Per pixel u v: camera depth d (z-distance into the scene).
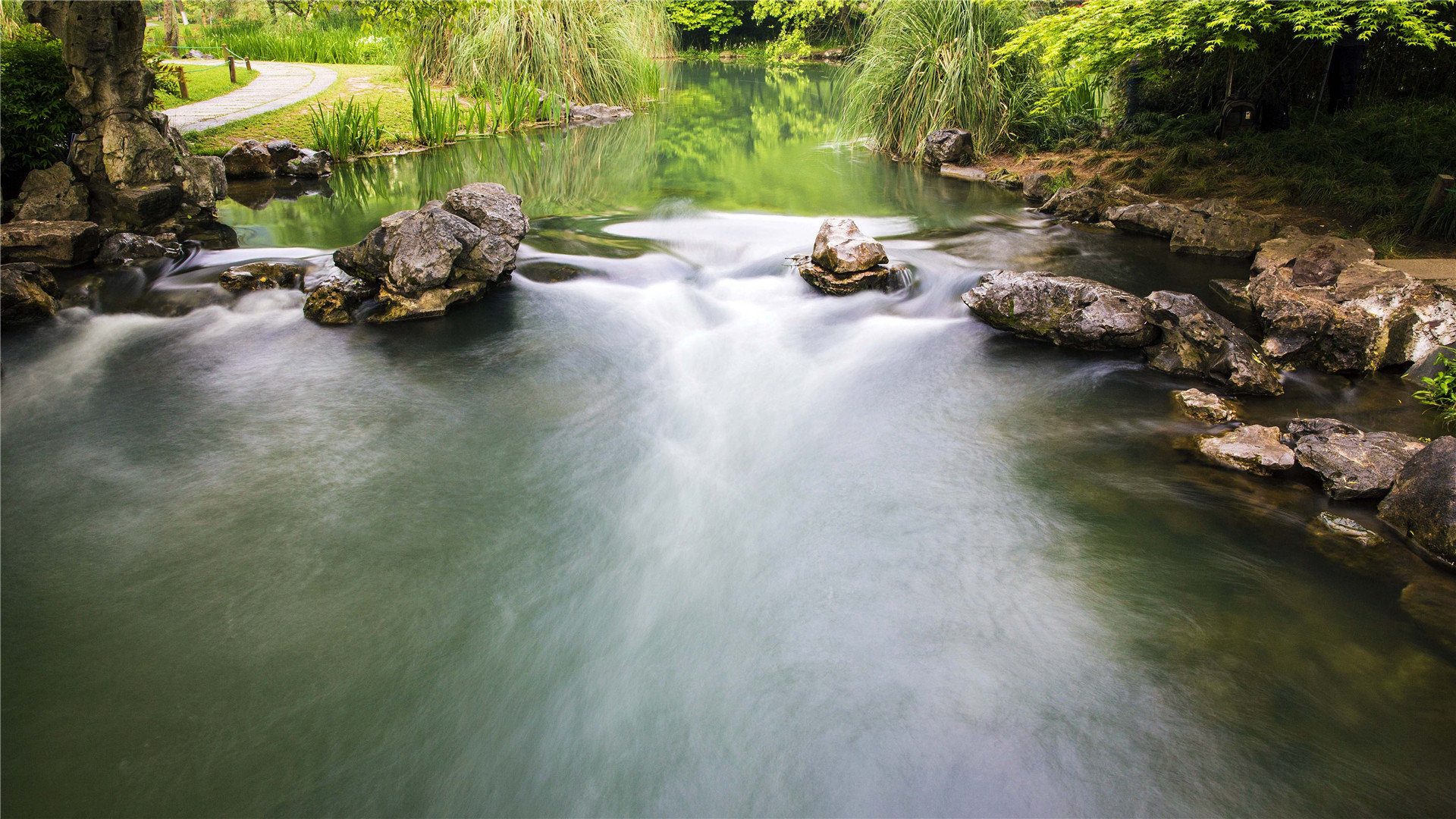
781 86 27.66
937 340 7.48
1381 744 3.28
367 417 6.19
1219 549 4.48
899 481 5.35
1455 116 10.51
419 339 7.50
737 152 16.73
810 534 4.84
